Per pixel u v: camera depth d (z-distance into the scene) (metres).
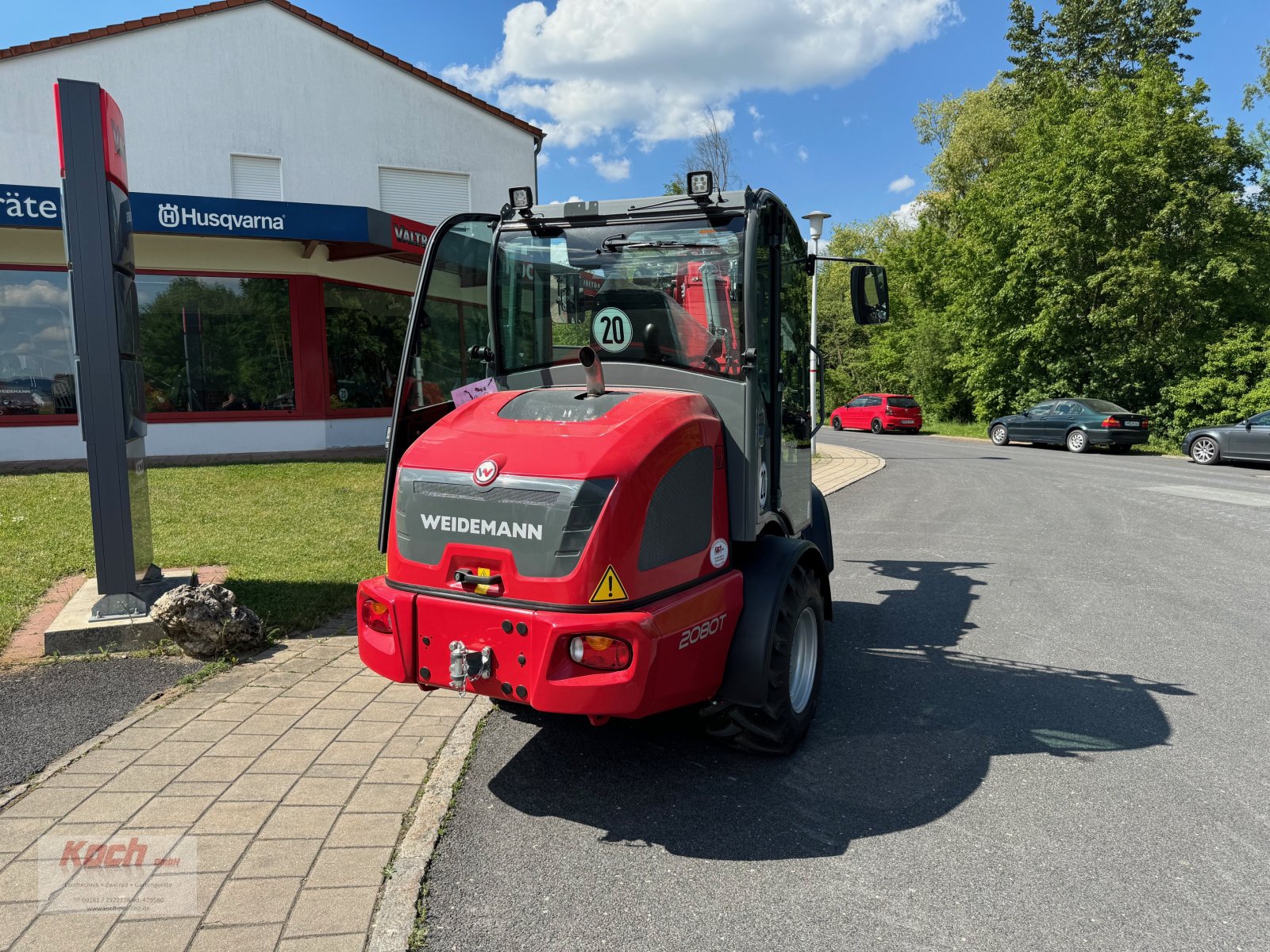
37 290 11.92
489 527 3.09
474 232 4.24
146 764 3.57
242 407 13.33
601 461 3.01
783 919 2.67
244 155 15.31
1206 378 22.39
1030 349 26.73
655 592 3.12
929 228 37.12
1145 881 2.91
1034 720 4.39
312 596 6.02
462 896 2.77
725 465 3.63
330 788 3.41
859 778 3.70
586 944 2.53
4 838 2.98
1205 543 9.26
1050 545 9.19
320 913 2.59
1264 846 3.15
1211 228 23.72
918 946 2.54
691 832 3.22
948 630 6.02
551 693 2.94
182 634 4.77
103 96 4.98
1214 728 4.27
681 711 4.45
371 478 10.80
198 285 12.92
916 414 31.33
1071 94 27.66
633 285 3.97
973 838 3.20
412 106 16.75
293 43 15.54
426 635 3.21
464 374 4.26
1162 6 37.69
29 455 11.91
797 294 4.70
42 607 5.60
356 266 14.28
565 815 3.34
